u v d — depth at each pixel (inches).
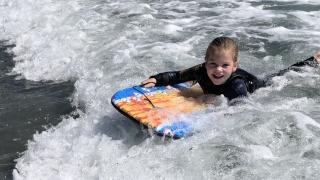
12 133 174.1
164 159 135.4
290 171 125.0
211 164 131.0
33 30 294.2
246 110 160.2
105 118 168.7
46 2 351.6
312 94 178.1
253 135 145.2
